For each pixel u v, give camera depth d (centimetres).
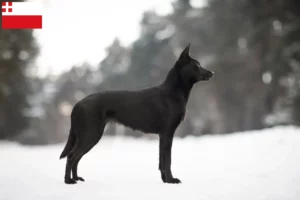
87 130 782
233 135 2139
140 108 809
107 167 1117
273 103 4491
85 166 1155
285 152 1141
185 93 841
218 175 872
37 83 5406
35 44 4044
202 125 5719
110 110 805
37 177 917
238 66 4869
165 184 779
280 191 659
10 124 4172
